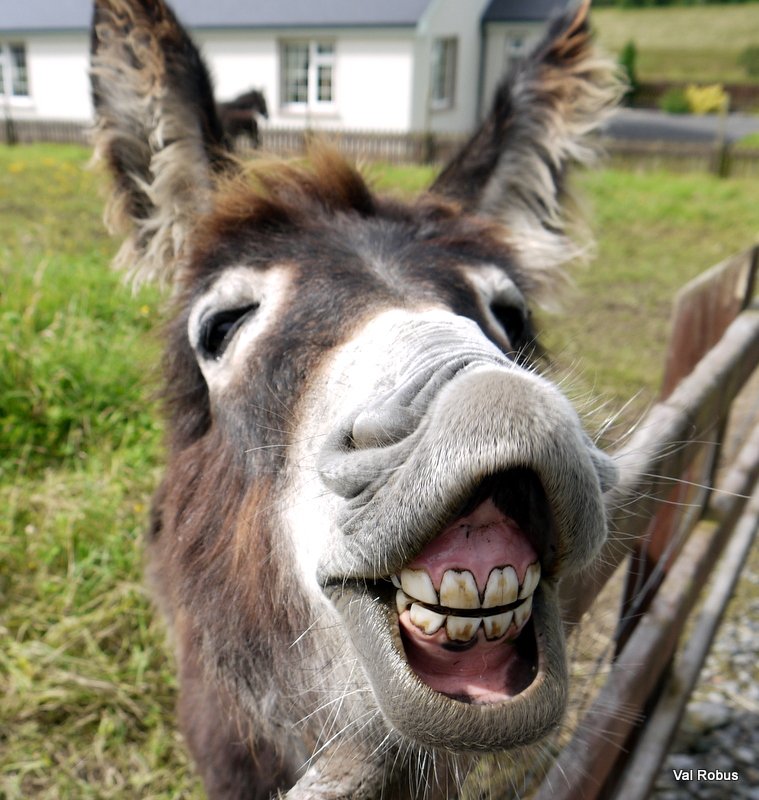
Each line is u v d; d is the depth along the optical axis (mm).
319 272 1873
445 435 1167
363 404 1379
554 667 1308
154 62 2297
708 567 3023
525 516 1367
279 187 2242
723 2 58344
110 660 3486
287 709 1938
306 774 1719
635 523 2053
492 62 25562
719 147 16688
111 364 5039
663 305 8555
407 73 21203
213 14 22422
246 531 1833
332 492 1430
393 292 1769
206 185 2459
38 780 3062
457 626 1322
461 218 2375
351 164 2396
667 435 2227
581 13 2650
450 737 1254
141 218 2557
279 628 1809
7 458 4578
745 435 4289
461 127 25297
